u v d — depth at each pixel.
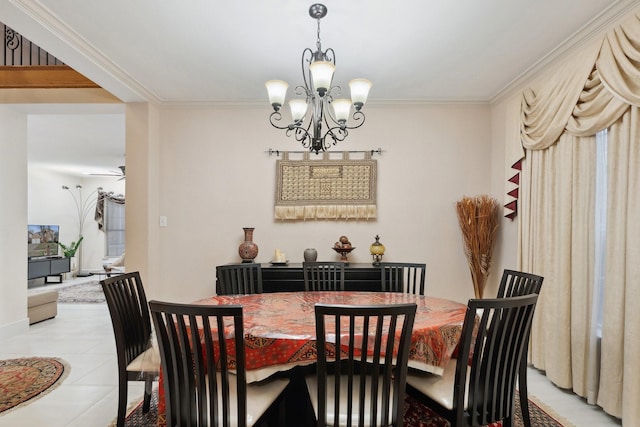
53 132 4.85
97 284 7.07
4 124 3.53
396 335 1.56
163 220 3.71
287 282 3.25
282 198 3.68
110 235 8.59
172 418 1.38
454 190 3.65
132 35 2.38
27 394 2.37
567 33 2.31
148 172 3.48
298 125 2.18
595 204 2.23
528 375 2.68
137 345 2.03
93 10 2.09
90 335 3.64
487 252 3.35
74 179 8.42
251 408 1.46
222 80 3.13
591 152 2.24
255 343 1.54
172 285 3.70
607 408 2.05
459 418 1.41
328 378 1.66
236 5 2.05
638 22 1.87
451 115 3.66
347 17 2.16
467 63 2.76
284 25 2.26
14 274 3.65
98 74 2.83
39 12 2.07
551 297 2.54
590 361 2.22
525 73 2.91
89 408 2.20
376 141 3.69
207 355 1.28
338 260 3.67
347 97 3.44
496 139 3.54
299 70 2.93
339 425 1.34
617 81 1.95
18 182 3.69
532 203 2.80
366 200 3.64
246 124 3.74
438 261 3.64
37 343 3.39
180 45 2.51
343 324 1.67
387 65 2.80
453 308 2.00
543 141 2.61
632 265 1.89
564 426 2.02
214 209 3.73
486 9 2.08
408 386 1.70
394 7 2.06
